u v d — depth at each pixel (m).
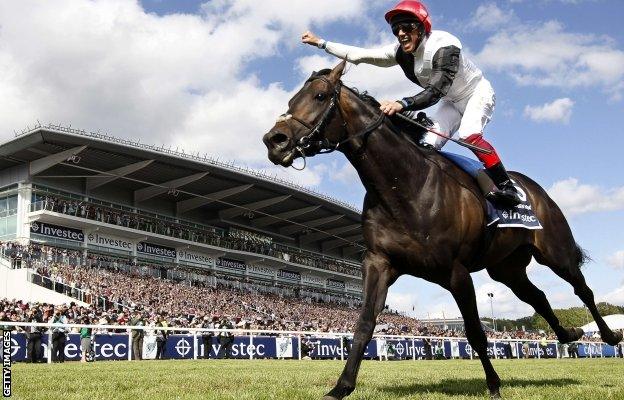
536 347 32.50
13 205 41.84
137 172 45.25
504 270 6.35
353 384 4.12
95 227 42.88
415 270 4.75
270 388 6.24
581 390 5.76
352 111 4.62
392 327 41.62
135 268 41.06
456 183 4.96
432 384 6.96
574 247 6.40
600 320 6.59
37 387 6.23
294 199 53.78
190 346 19.78
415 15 4.96
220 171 46.09
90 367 12.05
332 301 60.44
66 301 30.62
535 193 6.17
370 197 4.77
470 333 4.91
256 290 51.16
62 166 42.28
